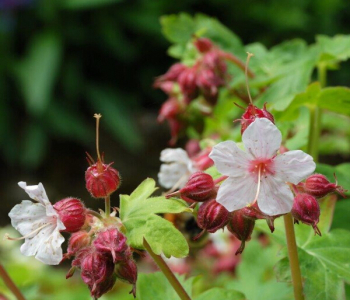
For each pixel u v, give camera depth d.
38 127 1.16
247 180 0.26
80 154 1.19
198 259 0.47
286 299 0.39
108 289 0.27
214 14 1.21
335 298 0.29
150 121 1.19
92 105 1.20
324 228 0.31
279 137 0.26
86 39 1.20
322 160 0.91
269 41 1.19
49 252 0.27
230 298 0.32
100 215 0.28
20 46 1.21
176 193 0.28
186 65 0.40
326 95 0.34
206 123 0.44
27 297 0.38
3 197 1.14
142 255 0.28
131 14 1.20
